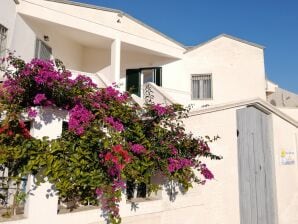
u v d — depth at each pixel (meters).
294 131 9.59
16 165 3.80
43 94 4.12
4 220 3.56
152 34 14.95
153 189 4.96
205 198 6.29
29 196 3.78
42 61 4.39
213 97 15.98
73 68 14.25
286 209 8.69
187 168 5.32
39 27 11.33
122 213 4.68
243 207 7.24
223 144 6.99
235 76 16.36
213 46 16.58
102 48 14.95
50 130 4.13
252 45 16.88
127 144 4.61
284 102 22.64
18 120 3.91
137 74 15.90
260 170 8.00
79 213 4.15
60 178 3.88
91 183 4.05
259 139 8.15
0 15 8.98
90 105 4.49
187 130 6.22
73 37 13.38
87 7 12.38
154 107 5.27
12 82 4.35
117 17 13.36
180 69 16.19
